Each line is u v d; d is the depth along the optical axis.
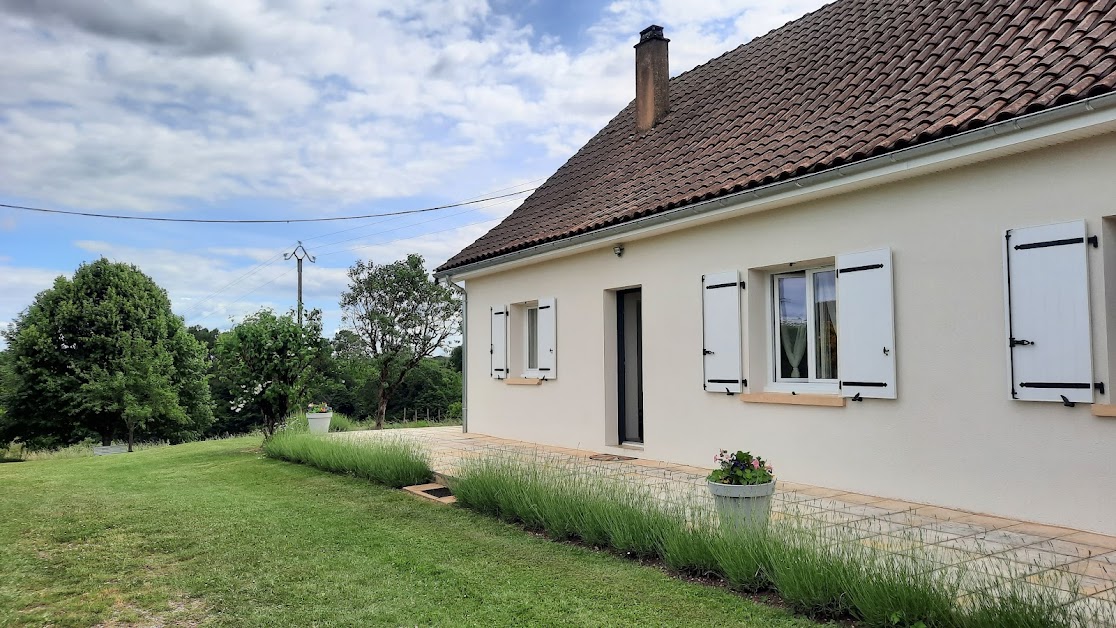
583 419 11.62
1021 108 5.73
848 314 7.57
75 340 37.38
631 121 14.34
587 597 4.66
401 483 9.09
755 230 8.69
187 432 41.81
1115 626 3.50
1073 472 5.84
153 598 4.84
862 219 7.47
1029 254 6.06
